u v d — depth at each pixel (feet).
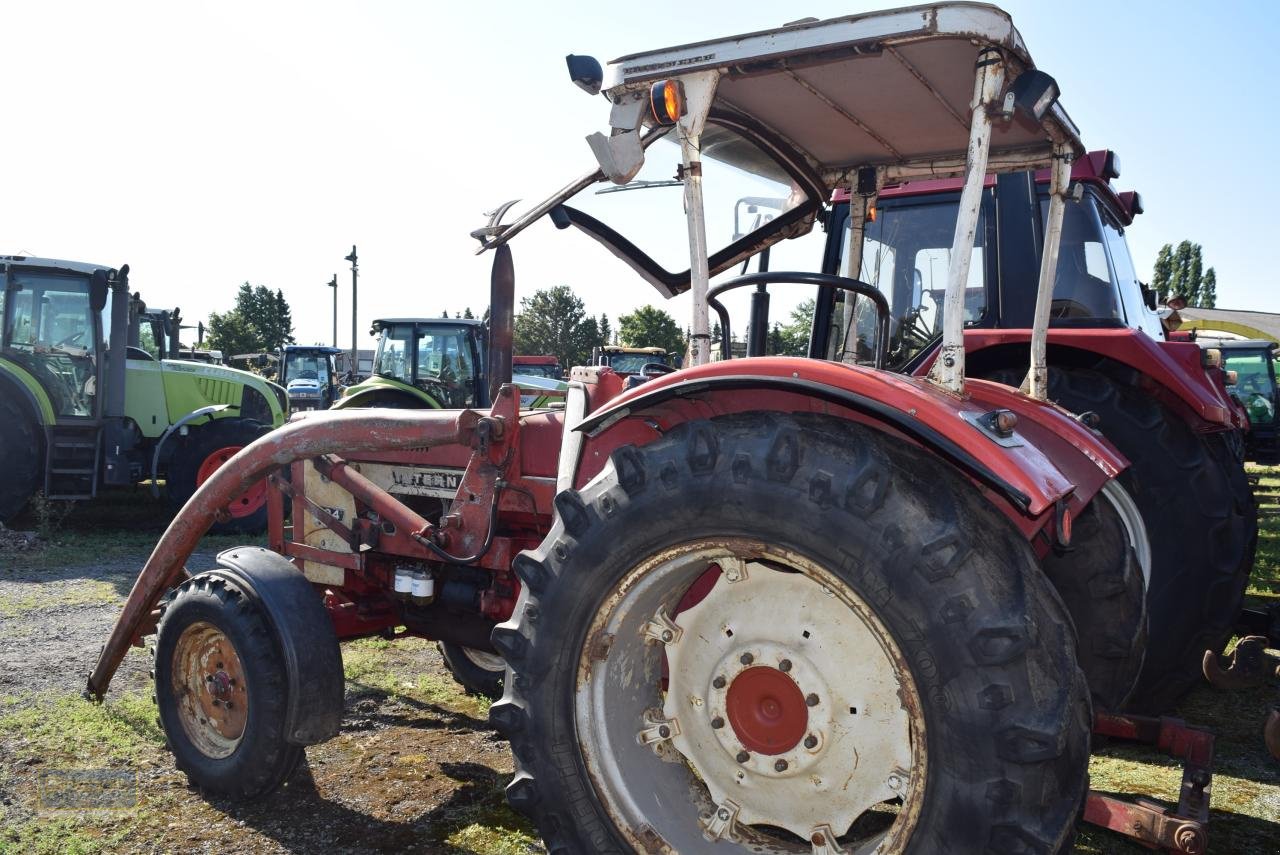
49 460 26.35
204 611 9.55
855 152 9.67
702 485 6.44
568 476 8.38
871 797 6.30
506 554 9.67
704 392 7.44
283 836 8.73
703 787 7.32
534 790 6.99
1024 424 8.79
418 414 10.03
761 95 8.11
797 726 6.54
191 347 48.88
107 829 8.80
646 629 7.18
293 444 10.63
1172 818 6.89
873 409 6.22
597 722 6.95
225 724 9.70
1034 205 13.97
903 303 14.43
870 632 6.15
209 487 11.18
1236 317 64.18
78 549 24.39
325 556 11.30
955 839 5.51
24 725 11.35
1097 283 13.89
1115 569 9.33
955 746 5.53
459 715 12.20
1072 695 5.71
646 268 9.79
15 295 26.48
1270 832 9.16
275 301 188.34
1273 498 37.63
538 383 40.63
